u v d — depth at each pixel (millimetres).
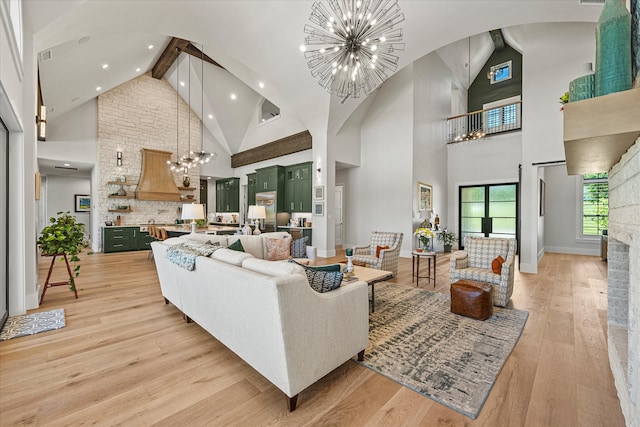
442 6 3844
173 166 8047
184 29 4301
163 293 3275
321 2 3842
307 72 5457
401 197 7203
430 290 4020
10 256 2906
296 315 1560
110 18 3645
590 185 7133
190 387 1790
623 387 1514
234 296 1845
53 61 4477
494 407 1613
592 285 4301
